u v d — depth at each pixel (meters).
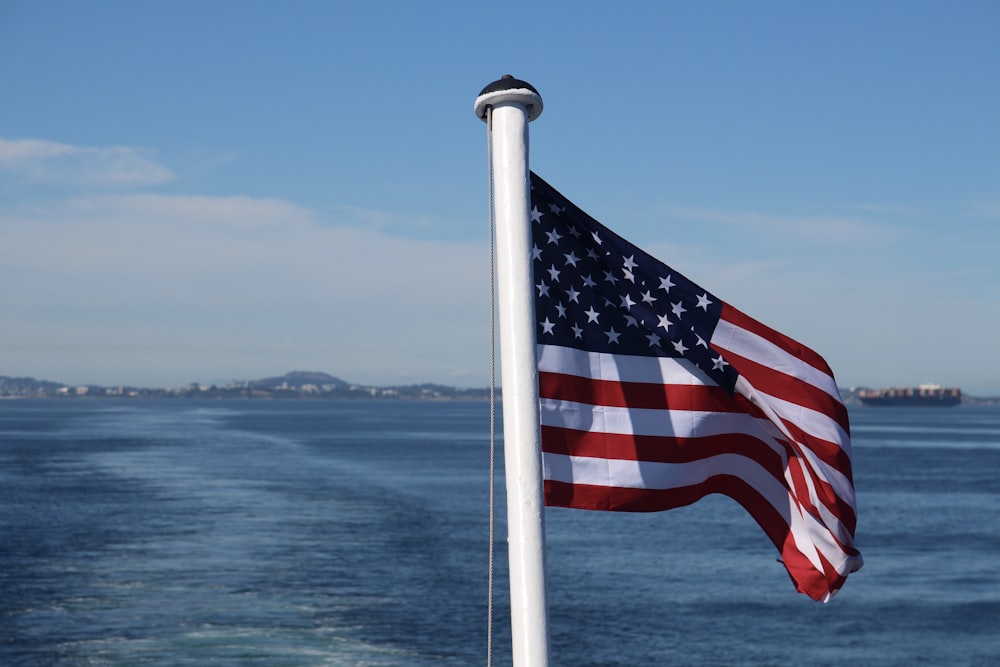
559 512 64.31
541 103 4.91
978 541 52.53
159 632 29.27
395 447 135.00
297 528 52.25
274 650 27.56
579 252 6.50
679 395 6.57
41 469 89.19
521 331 4.73
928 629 32.66
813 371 6.56
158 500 64.81
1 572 38.31
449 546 46.72
